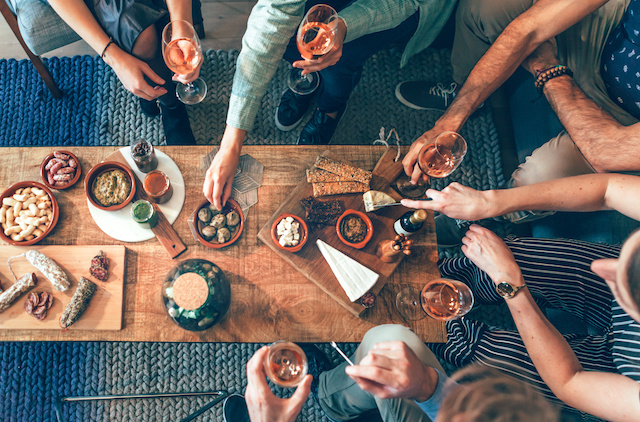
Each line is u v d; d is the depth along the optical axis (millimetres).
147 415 1775
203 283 1209
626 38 1510
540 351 1222
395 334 1247
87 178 1346
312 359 1781
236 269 1360
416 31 1759
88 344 1817
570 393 1157
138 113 2078
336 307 1352
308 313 1343
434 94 2129
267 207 1423
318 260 1373
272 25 1330
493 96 2203
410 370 1016
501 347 1403
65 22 1585
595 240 1629
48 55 2129
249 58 1374
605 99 1657
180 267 1270
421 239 1428
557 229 1832
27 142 2021
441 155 1341
